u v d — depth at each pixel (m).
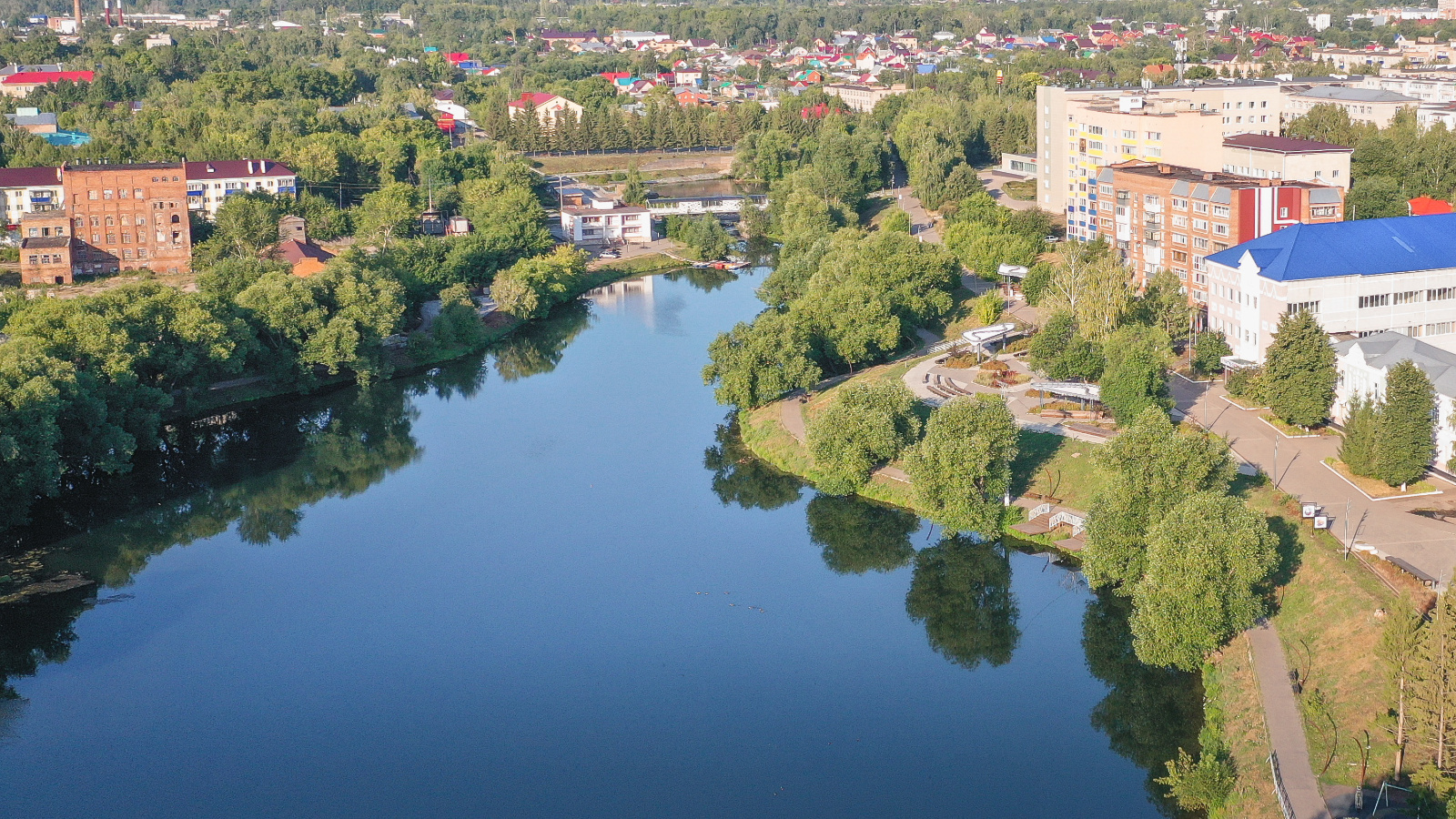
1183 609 159.12
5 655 183.38
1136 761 153.00
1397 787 132.62
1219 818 137.12
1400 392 192.12
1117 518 178.88
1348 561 171.50
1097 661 174.12
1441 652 129.25
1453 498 192.38
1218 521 159.88
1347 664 152.88
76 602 199.00
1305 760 138.88
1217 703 155.50
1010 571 199.00
